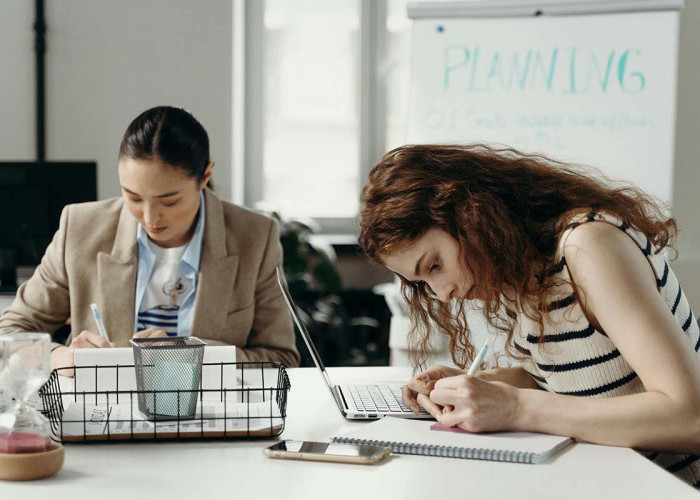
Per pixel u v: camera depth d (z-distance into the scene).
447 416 1.17
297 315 1.35
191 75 3.47
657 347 1.12
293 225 3.72
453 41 3.19
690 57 3.54
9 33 3.38
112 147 3.45
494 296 1.26
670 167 3.07
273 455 1.04
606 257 1.17
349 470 1.00
